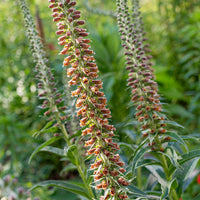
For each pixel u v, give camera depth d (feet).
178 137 8.20
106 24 19.71
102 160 7.09
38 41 9.17
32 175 17.88
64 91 9.64
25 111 19.92
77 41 6.68
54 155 17.46
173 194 9.07
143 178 14.46
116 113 13.50
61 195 14.82
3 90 22.26
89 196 9.35
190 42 22.61
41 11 15.93
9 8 20.52
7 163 20.16
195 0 26.04
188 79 24.03
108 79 15.71
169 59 24.97
